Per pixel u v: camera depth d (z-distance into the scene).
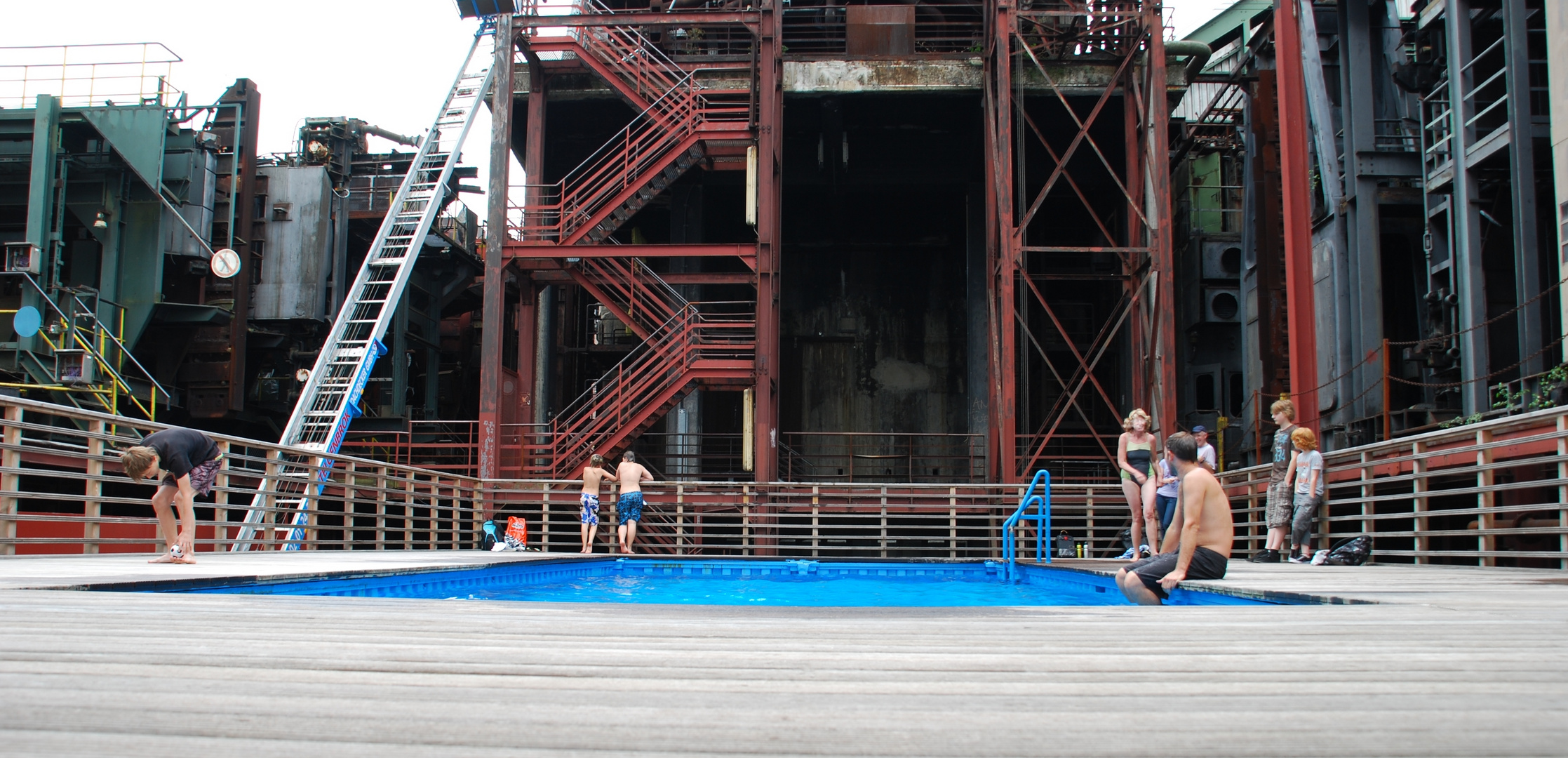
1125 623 3.32
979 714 1.64
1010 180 19.47
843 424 28.55
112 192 21.44
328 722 1.52
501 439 20.02
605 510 18.81
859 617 3.55
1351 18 20.02
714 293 28.72
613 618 3.37
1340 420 19.73
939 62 22.17
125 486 18.23
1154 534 10.59
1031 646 2.57
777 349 20.58
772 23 20.62
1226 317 26.28
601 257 20.08
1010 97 19.67
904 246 28.78
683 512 19.03
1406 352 18.59
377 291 25.14
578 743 1.41
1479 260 16.05
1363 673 2.09
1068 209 27.98
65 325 19.23
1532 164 14.82
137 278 21.42
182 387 22.86
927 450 28.36
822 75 22.20
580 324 28.30
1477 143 16.22
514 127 24.80
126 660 2.11
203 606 3.73
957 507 18.20
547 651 2.36
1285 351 22.78
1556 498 11.41
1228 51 29.81
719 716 1.61
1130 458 10.94
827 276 29.27
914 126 24.41
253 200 23.48
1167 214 19.33
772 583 11.53
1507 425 9.33
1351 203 19.89
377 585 7.38
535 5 21.84
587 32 21.19
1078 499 18.44
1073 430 27.86
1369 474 11.57
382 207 26.50
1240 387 26.42
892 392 28.69
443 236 26.20
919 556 26.95
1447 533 9.91
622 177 20.70
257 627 2.89
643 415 19.58
